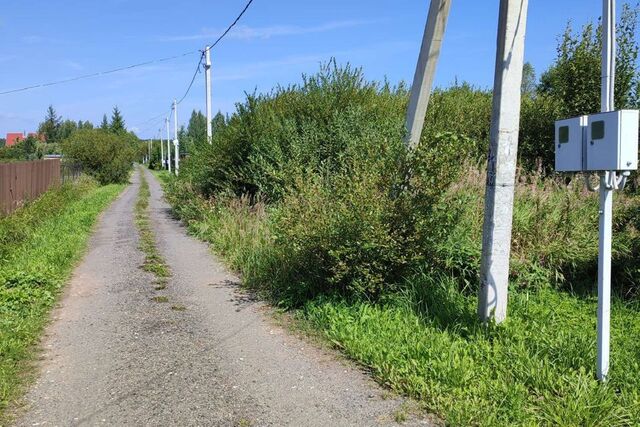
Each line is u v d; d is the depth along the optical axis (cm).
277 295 705
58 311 677
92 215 1753
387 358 462
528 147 1342
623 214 756
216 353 520
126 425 382
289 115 1409
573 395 387
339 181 647
